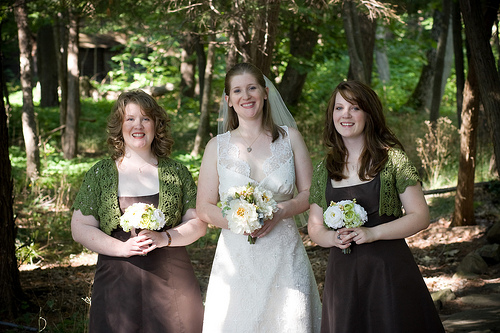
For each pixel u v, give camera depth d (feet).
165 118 11.18
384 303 9.55
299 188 11.76
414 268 9.82
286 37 41.68
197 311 11.17
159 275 10.68
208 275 19.45
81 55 88.79
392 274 9.59
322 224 10.37
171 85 64.03
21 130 44.93
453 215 23.65
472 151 22.58
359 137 10.12
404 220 9.68
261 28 19.65
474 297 15.90
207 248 23.32
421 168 31.73
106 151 46.26
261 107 11.36
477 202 25.07
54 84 63.00
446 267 19.38
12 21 45.03
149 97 11.01
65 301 16.61
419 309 9.60
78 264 20.93
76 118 41.45
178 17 22.88
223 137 11.62
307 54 42.27
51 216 26.58
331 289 10.14
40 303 16.24
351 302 9.75
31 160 33.60
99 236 10.61
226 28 19.69
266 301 11.03
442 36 38.88
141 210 10.09
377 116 9.99
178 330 10.75
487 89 17.19
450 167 30.89
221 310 11.21
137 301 10.54
